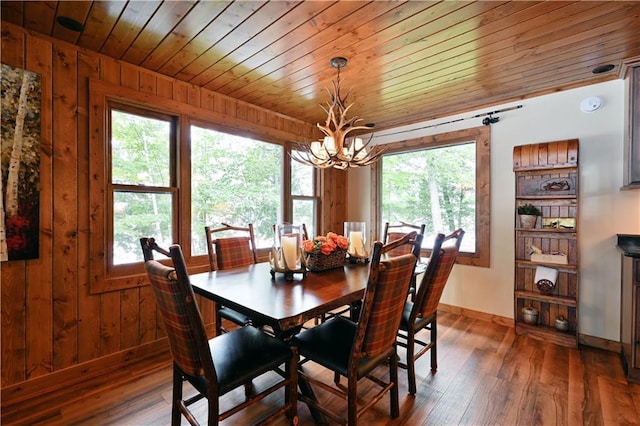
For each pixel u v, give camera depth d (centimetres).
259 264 245
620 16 175
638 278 204
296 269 195
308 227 402
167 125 269
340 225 440
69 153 210
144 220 253
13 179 187
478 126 329
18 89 188
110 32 195
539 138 290
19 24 186
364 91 290
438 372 220
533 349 255
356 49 214
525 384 204
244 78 264
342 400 190
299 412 181
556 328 271
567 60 229
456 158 351
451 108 337
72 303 212
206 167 294
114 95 230
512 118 306
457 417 172
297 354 160
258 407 183
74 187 212
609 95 257
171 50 218
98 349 224
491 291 318
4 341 187
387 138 404
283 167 367
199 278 196
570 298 266
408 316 205
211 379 130
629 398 187
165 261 261
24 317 193
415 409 179
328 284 182
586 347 260
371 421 169
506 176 309
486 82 270
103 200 226
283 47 211
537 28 188
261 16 177
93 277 221
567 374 216
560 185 275
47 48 199
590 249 264
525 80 265
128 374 220
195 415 175
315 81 269
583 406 180
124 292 237
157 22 184
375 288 137
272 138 352
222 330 238
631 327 208
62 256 208
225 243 250
